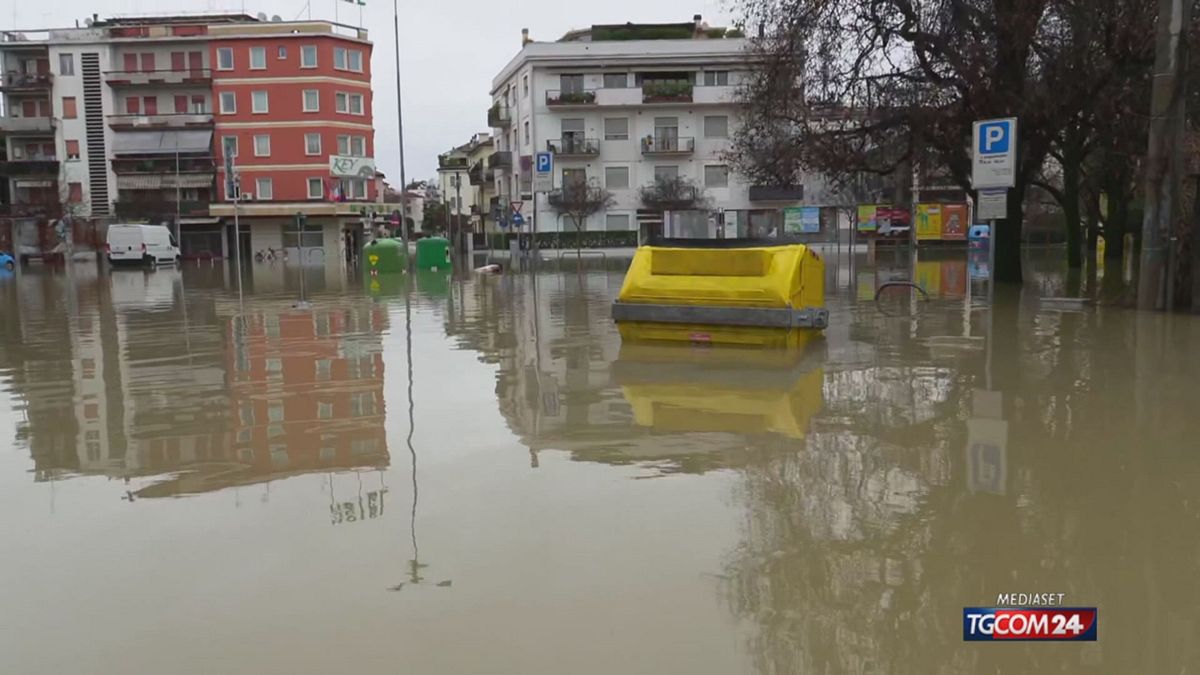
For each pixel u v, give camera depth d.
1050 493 4.42
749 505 4.29
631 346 9.98
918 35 17.81
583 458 5.19
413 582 3.46
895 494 4.44
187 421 6.45
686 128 63.38
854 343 9.96
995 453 5.18
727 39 63.41
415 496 4.52
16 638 3.07
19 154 66.31
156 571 3.62
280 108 63.69
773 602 3.25
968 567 3.54
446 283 23.75
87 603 3.33
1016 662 2.85
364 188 66.31
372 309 15.55
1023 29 16.34
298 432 6.01
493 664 2.85
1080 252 26.84
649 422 6.11
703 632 3.04
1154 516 4.08
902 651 2.91
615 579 3.46
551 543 3.83
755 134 22.89
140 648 2.99
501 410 6.61
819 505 4.28
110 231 45.34
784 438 5.59
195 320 14.10
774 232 40.53
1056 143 24.11
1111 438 5.48
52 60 64.50
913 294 17.03
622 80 63.53
